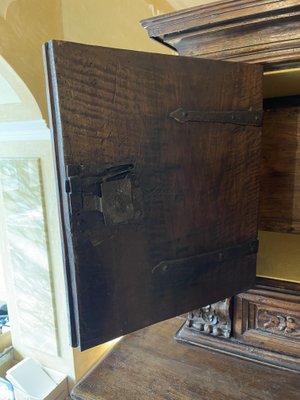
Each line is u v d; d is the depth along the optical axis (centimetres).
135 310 49
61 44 38
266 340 70
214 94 52
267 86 68
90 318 45
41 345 175
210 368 68
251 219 61
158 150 48
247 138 57
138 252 48
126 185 45
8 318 197
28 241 162
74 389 64
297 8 48
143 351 74
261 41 54
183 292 55
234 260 60
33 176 149
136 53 44
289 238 91
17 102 133
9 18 111
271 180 84
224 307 73
